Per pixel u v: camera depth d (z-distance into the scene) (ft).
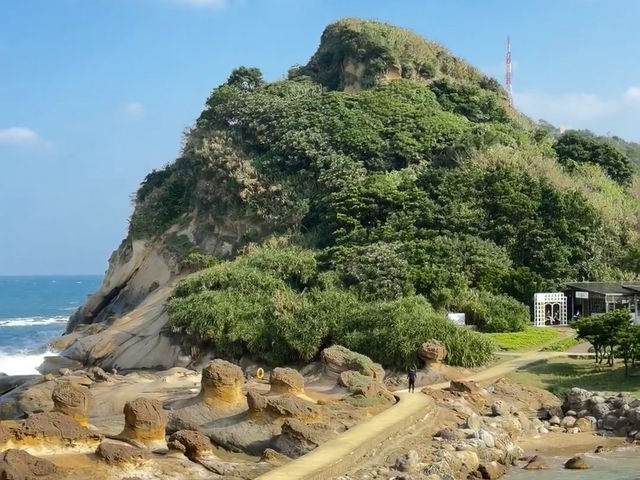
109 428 110.83
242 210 283.38
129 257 314.14
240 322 198.80
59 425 84.23
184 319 205.98
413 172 272.92
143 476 81.61
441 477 91.76
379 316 179.32
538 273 229.86
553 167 273.33
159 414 93.25
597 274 232.73
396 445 104.58
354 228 245.24
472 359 167.73
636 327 157.07
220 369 116.88
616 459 110.52
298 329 186.50
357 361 147.74
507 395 143.84
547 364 166.30
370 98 319.88
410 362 167.43
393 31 377.71
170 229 307.17
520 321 202.80
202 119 328.08
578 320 169.17
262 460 94.58
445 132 298.56
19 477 72.43
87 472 78.64
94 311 321.52
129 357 214.69
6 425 82.02
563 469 105.40
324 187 274.57
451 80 363.97
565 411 137.69
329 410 114.83
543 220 241.55
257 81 355.97
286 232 268.21
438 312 191.42
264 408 109.09
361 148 288.51
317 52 396.98
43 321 447.83
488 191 248.52
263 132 304.09
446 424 119.65
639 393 140.77
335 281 212.84
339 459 89.25
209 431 109.09
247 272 218.38
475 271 218.79
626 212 262.06
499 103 350.43
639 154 505.25
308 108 311.47
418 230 234.99
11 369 225.97
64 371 180.55
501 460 107.14
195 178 310.65
